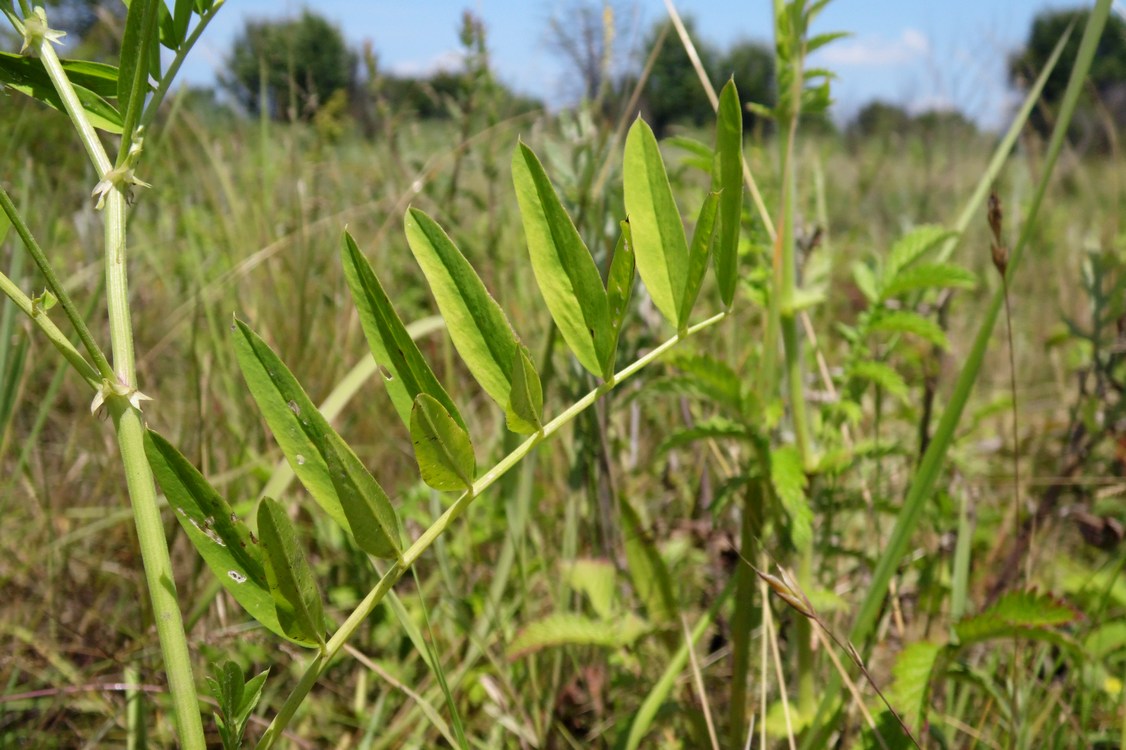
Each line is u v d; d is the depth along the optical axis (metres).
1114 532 0.34
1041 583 0.34
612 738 0.29
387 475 0.46
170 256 0.57
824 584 0.31
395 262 0.59
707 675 0.31
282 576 0.14
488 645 0.33
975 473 0.44
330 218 0.57
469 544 0.37
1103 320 0.37
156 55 0.19
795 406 0.28
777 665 0.24
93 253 0.54
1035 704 0.29
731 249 0.17
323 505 0.15
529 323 0.44
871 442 0.30
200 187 0.61
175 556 0.36
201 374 0.40
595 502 0.35
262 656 0.34
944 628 0.30
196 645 0.32
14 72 0.19
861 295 0.43
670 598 0.28
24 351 0.31
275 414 0.15
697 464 0.38
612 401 0.35
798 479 0.25
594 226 0.33
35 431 0.32
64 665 0.31
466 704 0.33
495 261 0.49
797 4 0.27
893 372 0.27
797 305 0.27
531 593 0.37
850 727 0.27
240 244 0.53
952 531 0.34
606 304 0.16
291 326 0.47
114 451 0.40
